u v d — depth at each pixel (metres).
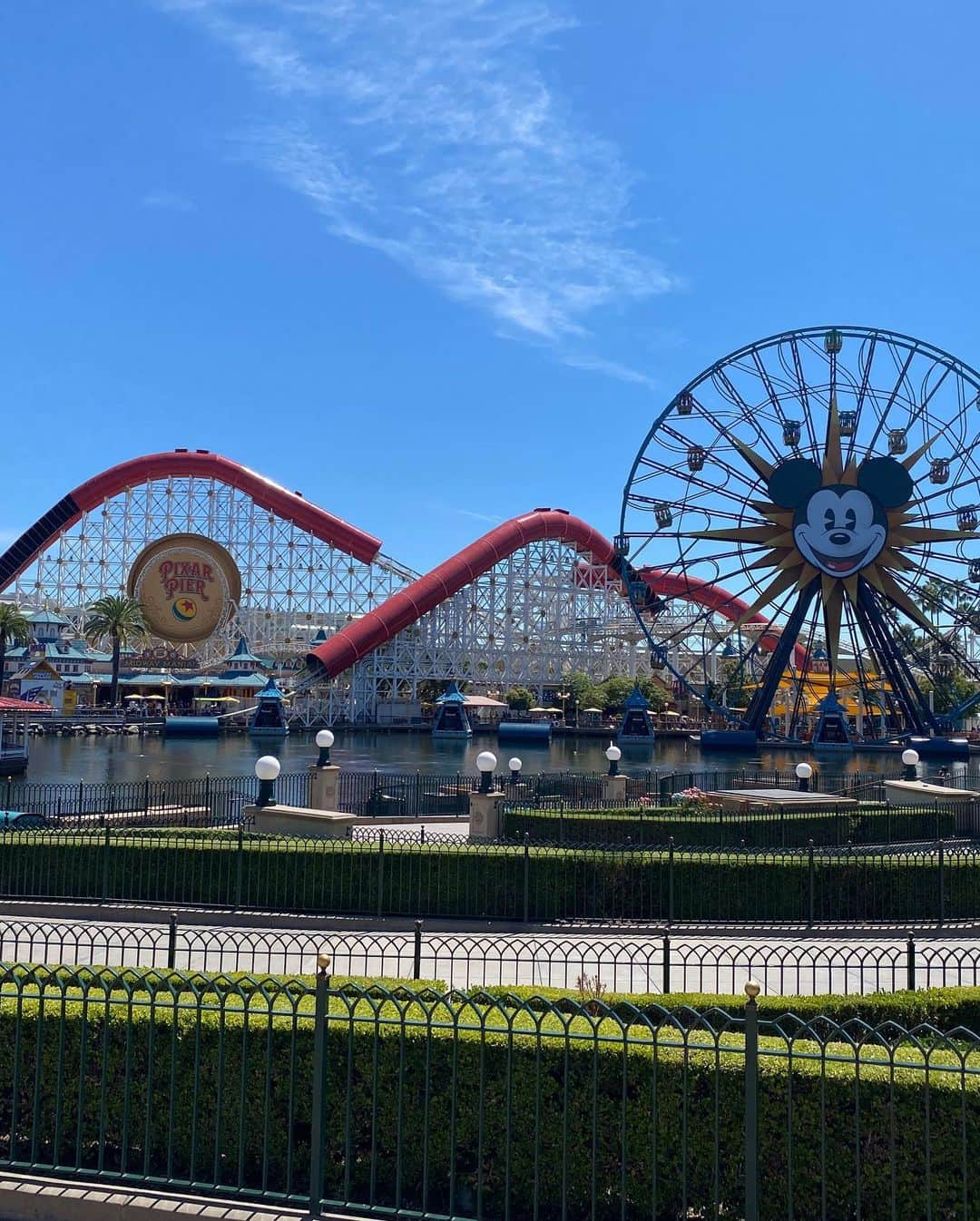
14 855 28.06
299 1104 12.30
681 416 94.19
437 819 43.56
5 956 21.34
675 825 34.62
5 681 149.75
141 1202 11.20
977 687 142.50
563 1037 11.44
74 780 77.25
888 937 25.64
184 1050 12.52
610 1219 11.70
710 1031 10.96
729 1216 11.59
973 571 94.69
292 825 32.22
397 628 136.88
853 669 158.25
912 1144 11.32
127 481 151.75
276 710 135.75
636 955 22.84
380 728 154.62
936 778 59.59
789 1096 10.67
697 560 96.44
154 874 27.58
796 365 93.56
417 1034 12.28
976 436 91.12
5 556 152.50
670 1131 11.75
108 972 13.96
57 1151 11.87
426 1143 11.13
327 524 152.75
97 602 149.62
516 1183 11.91
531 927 25.86
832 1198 11.44
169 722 132.38
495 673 172.88
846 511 95.25
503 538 145.88
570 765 101.38
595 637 168.62
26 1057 12.76
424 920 26.28
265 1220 10.92
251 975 14.51
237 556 158.25
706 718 160.12
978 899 27.64
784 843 35.59
